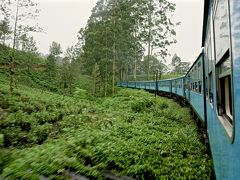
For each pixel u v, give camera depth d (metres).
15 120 11.48
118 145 8.48
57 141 9.05
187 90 17.19
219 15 3.26
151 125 12.66
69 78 42.41
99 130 10.80
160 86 33.50
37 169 5.74
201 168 7.16
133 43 52.88
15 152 6.95
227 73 2.81
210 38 5.05
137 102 19.84
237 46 2.08
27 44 37.38
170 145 9.16
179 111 18.03
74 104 19.48
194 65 11.75
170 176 6.80
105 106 22.67
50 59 47.38
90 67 47.19
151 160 7.61
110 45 42.38
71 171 6.04
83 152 7.37
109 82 50.75
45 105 16.25
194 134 10.71
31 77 41.47
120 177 6.49
